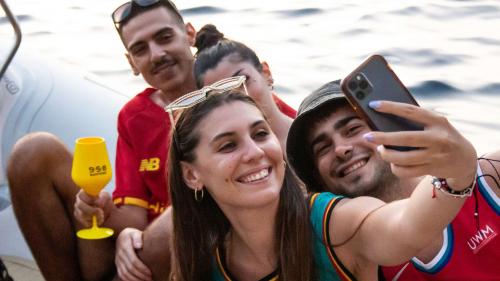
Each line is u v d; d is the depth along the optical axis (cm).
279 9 452
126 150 253
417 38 388
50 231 229
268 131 188
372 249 178
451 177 160
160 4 258
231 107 187
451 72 346
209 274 198
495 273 195
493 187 198
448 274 196
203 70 241
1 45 301
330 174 207
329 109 204
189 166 191
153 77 259
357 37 397
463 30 396
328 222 185
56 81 293
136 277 217
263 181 185
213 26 255
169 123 250
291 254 187
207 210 196
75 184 228
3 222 264
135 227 241
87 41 420
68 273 234
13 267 257
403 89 166
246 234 190
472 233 195
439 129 158
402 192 204
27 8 479
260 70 243
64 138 282
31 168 226
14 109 282
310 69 359
